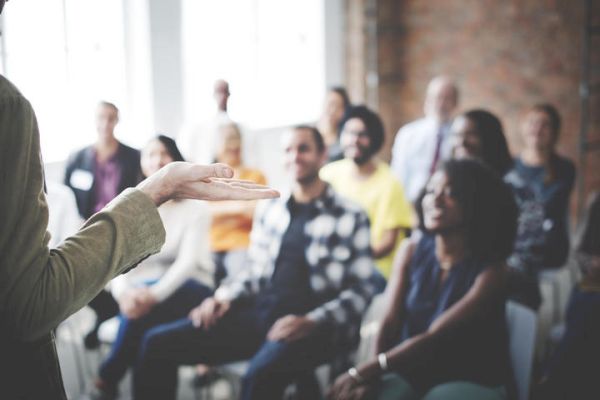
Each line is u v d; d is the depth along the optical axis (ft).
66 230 11.17
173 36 17.29
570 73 20.22
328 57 21.97
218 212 11.76
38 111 13.46
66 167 11.32
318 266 9.37
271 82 20.70
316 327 8.87
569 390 8.27
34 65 13.41
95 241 2.42
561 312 14.42
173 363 9.33
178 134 17.62
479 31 21.35
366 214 9.46
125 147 11.18
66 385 11.27
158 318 10.02
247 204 11.95
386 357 7.61
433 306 7.95
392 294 8.30
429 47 22.12
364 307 9.27
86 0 14.28
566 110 20.39
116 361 9.98
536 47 20.59
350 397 7.54
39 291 2.26
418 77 22.41
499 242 7.77
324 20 21.70
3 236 2.28
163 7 16.99
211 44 18.70
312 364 8.91
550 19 20.30
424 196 8.11
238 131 12.63
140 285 10.17
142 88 16.71
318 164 9.43
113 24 15.49
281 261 9.52
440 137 15.78
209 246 10.52
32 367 2.52
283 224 9.53
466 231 7.77
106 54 15.14
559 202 12.51
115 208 2.51
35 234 2.31
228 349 9.36
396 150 16.44
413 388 7.65
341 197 9.55
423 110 22.49
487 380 7.47
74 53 13.98
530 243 12.32
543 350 11.76
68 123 13.75
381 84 22.43
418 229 8.29
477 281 7.66
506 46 21.02
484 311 7.52
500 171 11.35
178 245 10.23
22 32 13.20
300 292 9.41
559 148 20.59
